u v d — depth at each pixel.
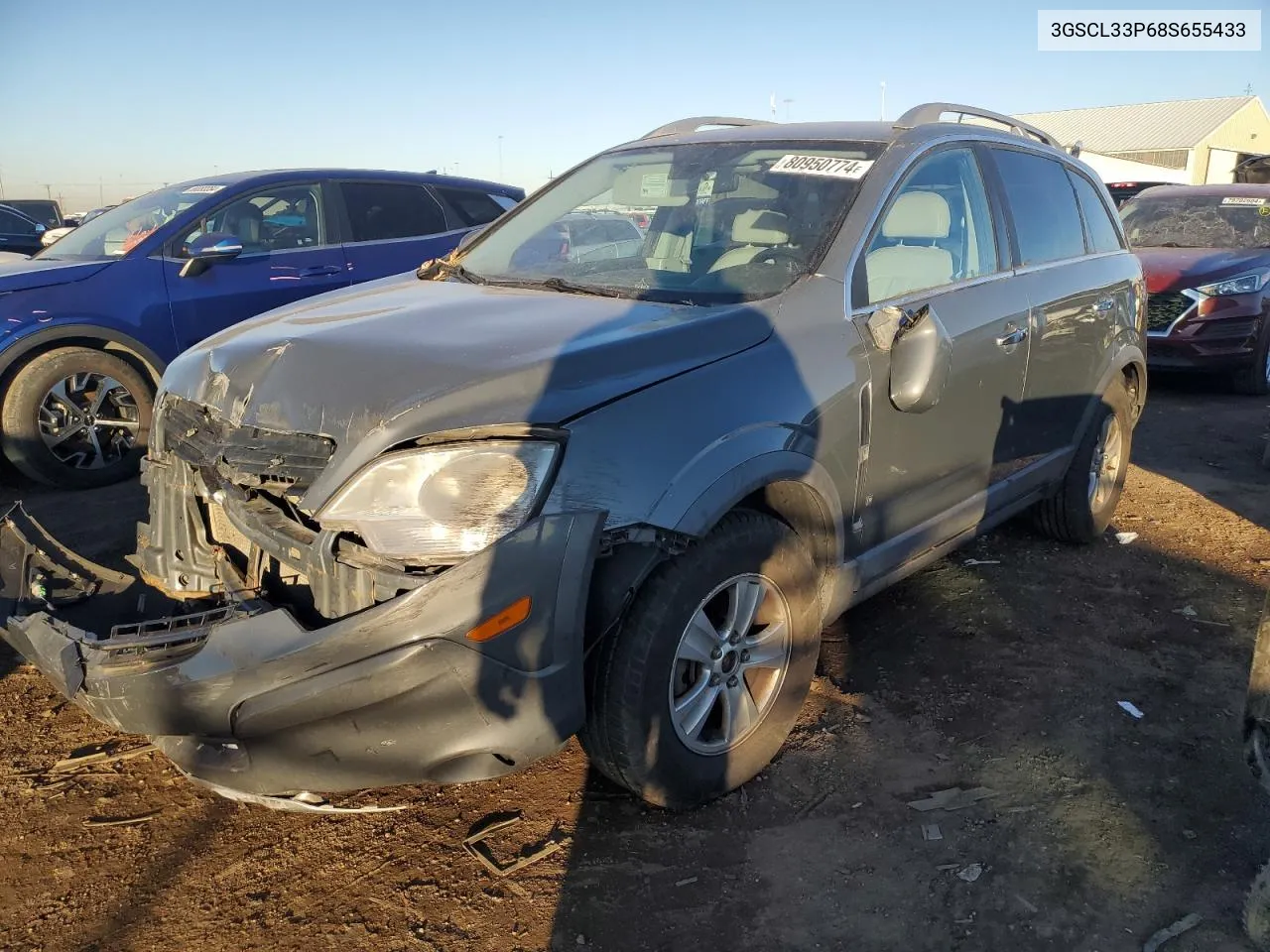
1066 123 51.97
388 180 7.27
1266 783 2.18
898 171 3.43
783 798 2.92
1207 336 8.52
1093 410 4.58
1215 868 2.65
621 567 2.48
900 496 3.39
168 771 3.09
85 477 5.84
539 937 2.40
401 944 2.38
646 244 3.56
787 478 2.79
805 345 2.94
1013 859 2.68
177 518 2.93
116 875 2.62
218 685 2.28
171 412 2.95
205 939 2.40
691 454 2.55
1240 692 3.55
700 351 2.73
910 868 2.64
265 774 2.39
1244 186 10.15
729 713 2.86
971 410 3.65
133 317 5.88
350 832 2.79
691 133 4.14
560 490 2.34
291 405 2.53
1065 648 3.86
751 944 2.39
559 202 4.04
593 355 2.55
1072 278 4.30
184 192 6.65
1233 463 6.62
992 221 3.90
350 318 2.95
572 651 2.37
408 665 2.22
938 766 3.09
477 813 2.86
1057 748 3.19
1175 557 4.83
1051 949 2.38
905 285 3.41
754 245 3.31
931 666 3.70
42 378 5.61
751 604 2.84
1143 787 2.99
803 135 3.77
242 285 6.37
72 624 2.80
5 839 2.76
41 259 6.27
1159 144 46.47
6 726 3.33
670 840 2.74
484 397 2.38
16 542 2.91
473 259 3.88
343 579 2.32
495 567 2.25
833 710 3.39
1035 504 4.71
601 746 2.62
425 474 2.29
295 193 6.74
